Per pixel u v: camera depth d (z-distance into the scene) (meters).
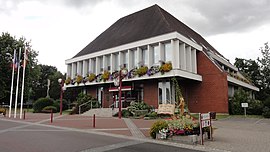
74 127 14.09
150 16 31.27
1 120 19.03
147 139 9.91
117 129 13.11
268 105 23.70
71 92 51.28
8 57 37.84
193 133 9.62
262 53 54.44
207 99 25.39
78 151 7.43
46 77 66.44
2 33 38.31
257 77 53.94
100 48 31.52
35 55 43.91
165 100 24.45
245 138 10.10
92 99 28.78
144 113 21.66
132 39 28.09
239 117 21.31
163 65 23.20
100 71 30.28
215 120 18.47
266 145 8.62
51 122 17.00
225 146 8.46
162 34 24.39
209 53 28.98
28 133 11.38
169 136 9.67
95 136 10.68
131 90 27.08
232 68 36.28
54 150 7.52
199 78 25.66
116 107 27.03
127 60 27.45
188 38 25.88
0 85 36.78
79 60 32.56
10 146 8.09
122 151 7.49
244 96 25.55
